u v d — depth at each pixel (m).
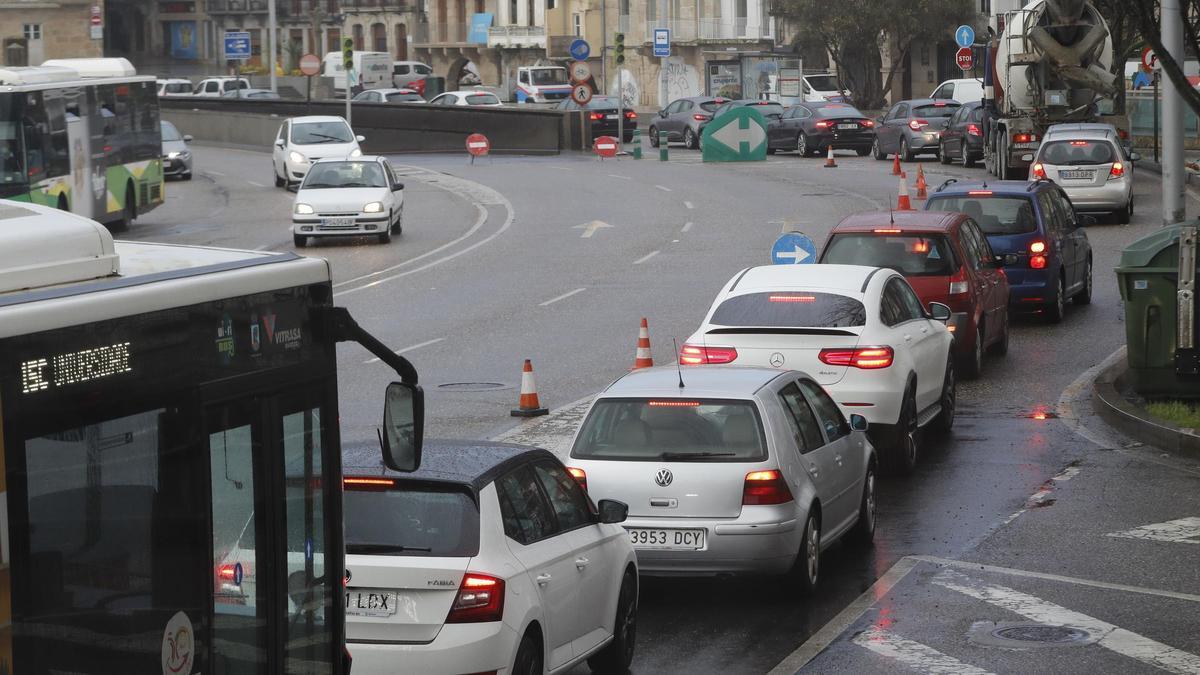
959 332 26.98
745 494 15.05
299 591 7.58
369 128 93.50
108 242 6.95
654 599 15.78
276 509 7.40
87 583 6.12
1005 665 13.15
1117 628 14.16
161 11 184.88
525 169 76.00
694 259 43.50
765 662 13.51
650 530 15.11
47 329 5.98
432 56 166.75
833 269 22.25
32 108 46.78
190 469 6.78
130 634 6.36
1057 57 57.69
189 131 102.12
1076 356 29.70
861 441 17.69
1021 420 24.53
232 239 52.03
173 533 6.65
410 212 59.19
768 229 49.16
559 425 24.14
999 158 60.56
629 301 36.88
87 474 6.16
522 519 11.70
